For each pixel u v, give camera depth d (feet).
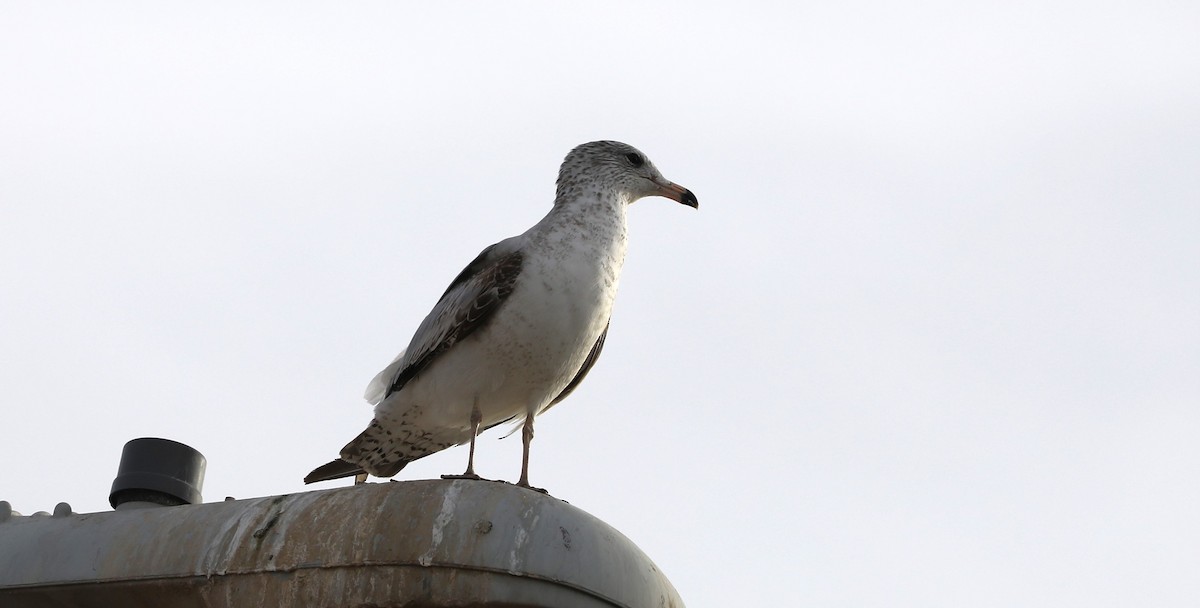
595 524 32.37
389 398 48.44
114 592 33.14
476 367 46.24
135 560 32.99
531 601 30.60
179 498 38.24
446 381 46.78
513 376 46.37
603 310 47.52
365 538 31.09
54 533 34.47
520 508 31.55
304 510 32.30
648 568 32.94
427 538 30.89
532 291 45.98
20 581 33.71
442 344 46.68
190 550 32.53
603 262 47.52
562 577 30.76
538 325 45.80
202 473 39.42
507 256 47.16
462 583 30.53
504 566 30.55
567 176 50.14
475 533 30.91
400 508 31.48
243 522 32.60
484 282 46.52
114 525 34.12
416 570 30.66
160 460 38.45
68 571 33.45
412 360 47.80
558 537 31.30
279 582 31.37
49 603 34.06
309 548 31.35
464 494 31.68
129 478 38.09
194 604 32.50
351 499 32.17
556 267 46.52
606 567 31.48
